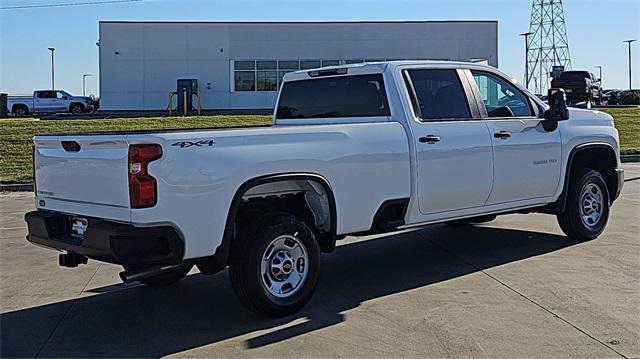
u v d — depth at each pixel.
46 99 46.41
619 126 27.02
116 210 5.17
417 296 6.30
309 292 5.88
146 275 5.16
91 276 7.40
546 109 8.05
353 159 6.11
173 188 5.05
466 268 7.35
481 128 7.22
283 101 7.94
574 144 8.25
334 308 5.98
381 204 6.36
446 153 6.85
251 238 5.54
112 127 25.16
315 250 5.90
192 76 44.75
